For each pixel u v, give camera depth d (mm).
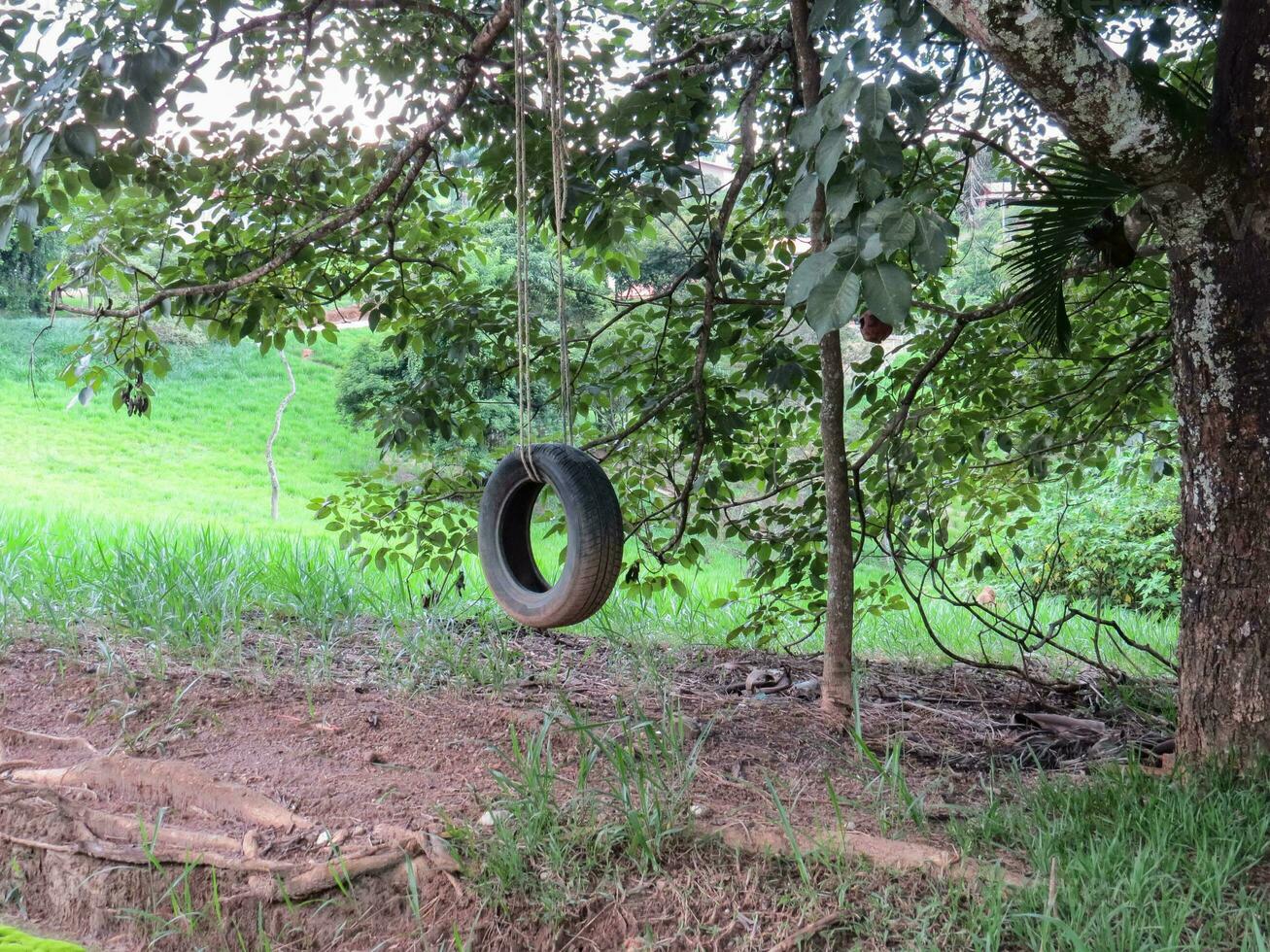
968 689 6148
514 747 3633
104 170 3723
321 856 3207
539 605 3805
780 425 6387
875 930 2633
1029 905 2648
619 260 6004
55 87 3281
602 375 6562
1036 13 3037
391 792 3566
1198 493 3604
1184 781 3416
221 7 3617
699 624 7746
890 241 2734
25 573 6242
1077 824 3092
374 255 6098
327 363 39000
